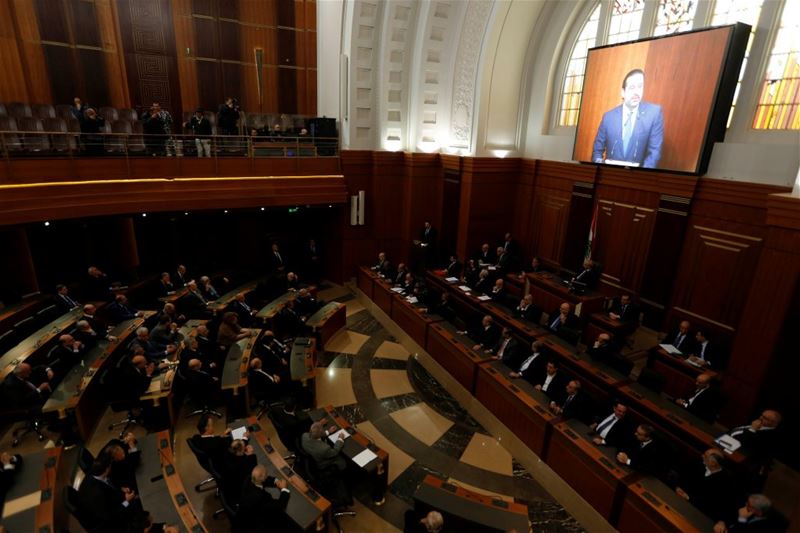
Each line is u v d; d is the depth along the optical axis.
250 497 5.35
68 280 12.09
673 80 9.47
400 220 15.73
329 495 6.27
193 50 13.77
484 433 8.38
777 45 8.38
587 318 10.76
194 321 10.56
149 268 13.58
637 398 7.58
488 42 12.42
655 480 6.06
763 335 7.30
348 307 13.91
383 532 6.30
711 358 8.70
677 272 10.11
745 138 8.92
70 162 9.91
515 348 8.91
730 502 5.80
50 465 5.86
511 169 14.06
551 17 12.55
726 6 9.06
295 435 6.93
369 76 14.30
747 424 7.62
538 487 7.12
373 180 15.02
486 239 14.49
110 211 10.31
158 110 11.08
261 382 8.30
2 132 8.92
